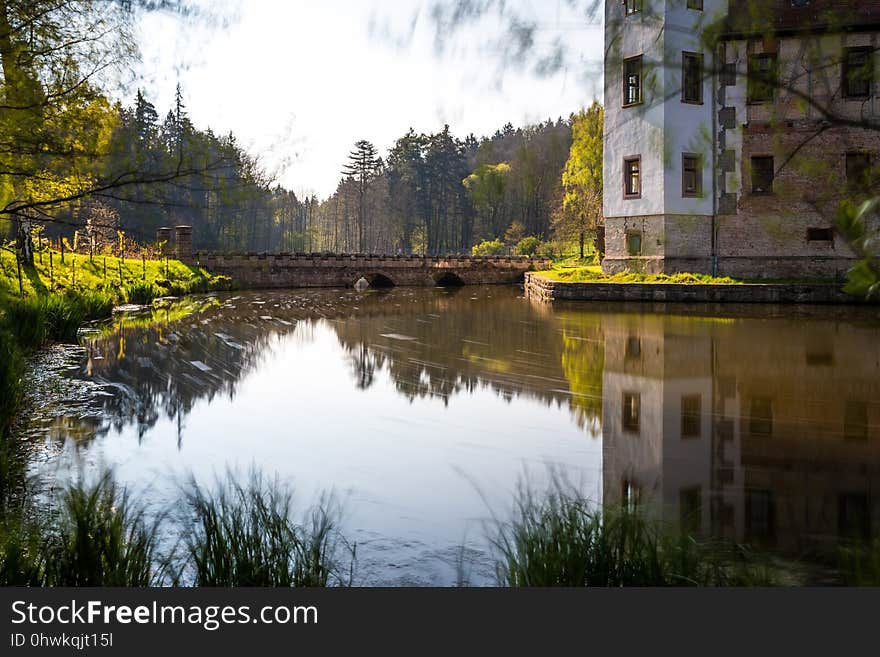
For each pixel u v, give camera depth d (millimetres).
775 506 5488
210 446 7453
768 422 8258
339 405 9602
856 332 16047
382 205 95000
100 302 20938
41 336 13930
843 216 1663
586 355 13695
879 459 6770
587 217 46969
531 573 3621
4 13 3785
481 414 9016
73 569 3627
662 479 6242
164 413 8930
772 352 13391
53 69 3842
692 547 4156
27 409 8844
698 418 8539
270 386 10914
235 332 18203
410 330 18781
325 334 17922
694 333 16484
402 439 7809
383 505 5660
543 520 4113
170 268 36500
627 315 21453
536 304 27891
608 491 5910
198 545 3996
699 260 26688
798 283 24734
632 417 8688
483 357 13789
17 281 17812
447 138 75125
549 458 7016
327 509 5531
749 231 26406
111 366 12352
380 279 48156
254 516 4109
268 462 6891
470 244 74250
